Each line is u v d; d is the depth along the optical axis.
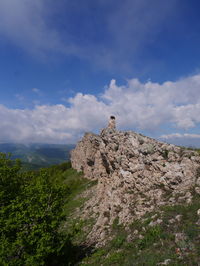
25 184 21.70
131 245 15.40
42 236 16.08
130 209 21.34
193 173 20.61
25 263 15.61
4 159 21.38
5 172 20.12
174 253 12.15
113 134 30.31
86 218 29.02
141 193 22.97
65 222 30.97
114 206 24.14
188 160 21.66
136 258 13.38
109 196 27.19
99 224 23.73
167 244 13.42
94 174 55.22
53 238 17.44
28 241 15.61
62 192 19.36
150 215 18.14
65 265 18.03
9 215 16.64
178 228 14.58
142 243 14.71
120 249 15.89
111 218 23.00
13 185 20.56
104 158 31.17
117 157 27.83
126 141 26.98
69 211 36.56
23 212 16.33
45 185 18.62
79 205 37.78
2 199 18.84
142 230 16.56
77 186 56.47
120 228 19.75
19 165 22.52
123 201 23.83
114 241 17.45
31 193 18.14
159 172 22.62
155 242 14.25
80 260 17.81
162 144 24.97
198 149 25.36
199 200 17.02
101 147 31.61
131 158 25.69
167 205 18.42
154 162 23.28
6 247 14.98
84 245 20.88
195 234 13.06
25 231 16.22
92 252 18.20
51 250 16.19
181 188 20.02
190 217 15.23
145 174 23.64
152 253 13.05
